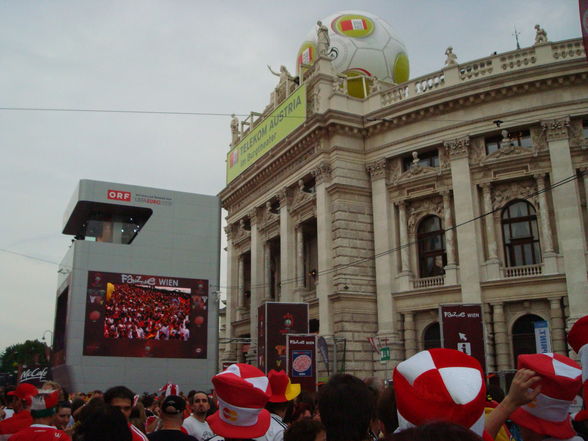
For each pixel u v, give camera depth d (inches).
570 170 1515.7
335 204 1765.5
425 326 1647.4
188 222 1904.5
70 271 1784.0
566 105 1546.5
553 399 200.5
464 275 1574.8
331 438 204.5
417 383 157.2
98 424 272.7
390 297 1691.7
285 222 1991.9
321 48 1905.8
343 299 1690.5
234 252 2404.0
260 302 2123.5
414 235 1742.1
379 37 2191.2
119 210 1915.6
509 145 1599.4
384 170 1776.6
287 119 1980.8
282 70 2138.3
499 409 186.7
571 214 1489.9
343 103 1829.5
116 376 1697.8
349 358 1646.2
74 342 1675.7
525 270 1535.4
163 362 1763.0
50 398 343.0
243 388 273.7
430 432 105.5
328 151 1820.9
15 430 366.6
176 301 1825.8
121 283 1770.4
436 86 1736.0
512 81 1589.6
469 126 1644.9
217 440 369.7
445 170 1678.2
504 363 1494.8
